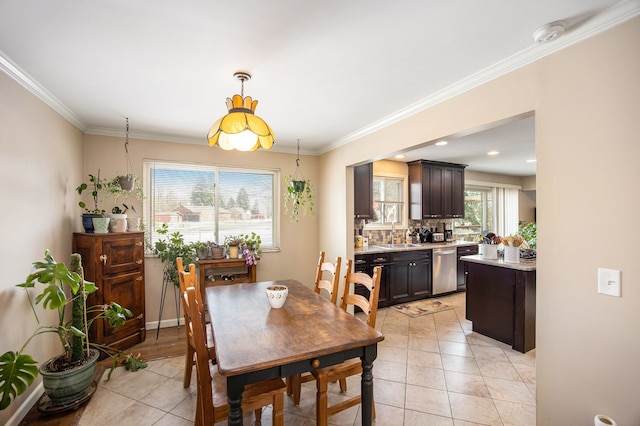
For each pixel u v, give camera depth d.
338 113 2.74
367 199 4.44
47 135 2.30
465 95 2.10
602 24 1.39
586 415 1.46
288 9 1.35
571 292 1.51
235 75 1.99
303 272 4.24
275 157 4.07
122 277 2.86
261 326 1.64
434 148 4.10
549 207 1.60
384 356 2.79
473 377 2.43
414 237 5.15
